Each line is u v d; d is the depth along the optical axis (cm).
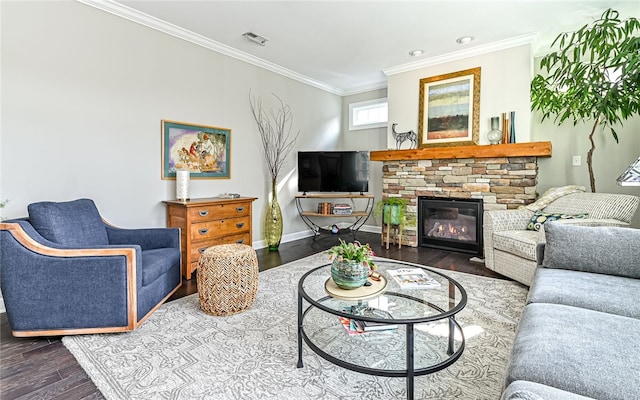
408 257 401
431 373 153
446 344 188
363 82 551
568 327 124
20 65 253
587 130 380
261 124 455
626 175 150
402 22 333
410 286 194
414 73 456
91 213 255
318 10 309
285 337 206
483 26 342
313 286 196
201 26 344
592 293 158
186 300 268
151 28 330
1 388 158
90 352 189
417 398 149
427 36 367
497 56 389
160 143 342
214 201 343
